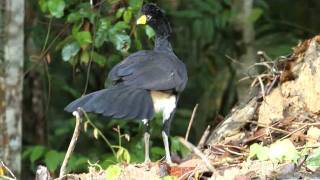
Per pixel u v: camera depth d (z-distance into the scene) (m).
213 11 16.92
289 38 17.56
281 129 10.43
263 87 11.03
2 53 12.23
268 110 10.82
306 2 19.92
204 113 17.41
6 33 12.23
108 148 15.50
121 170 9.12
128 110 9.52
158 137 14.16
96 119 14.69
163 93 10.51
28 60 15.21
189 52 18.12
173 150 12.11
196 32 17.12
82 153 15.77
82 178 9.30
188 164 9.59
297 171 8.87
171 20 17.95
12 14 12.24
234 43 16.89
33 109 16.92
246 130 10.87
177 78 10.45
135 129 13.38
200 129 17.31
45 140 17.00
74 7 13.08
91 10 12.17
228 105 17.11
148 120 10.34
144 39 14.41
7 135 12.25
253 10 16.45
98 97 9.56
